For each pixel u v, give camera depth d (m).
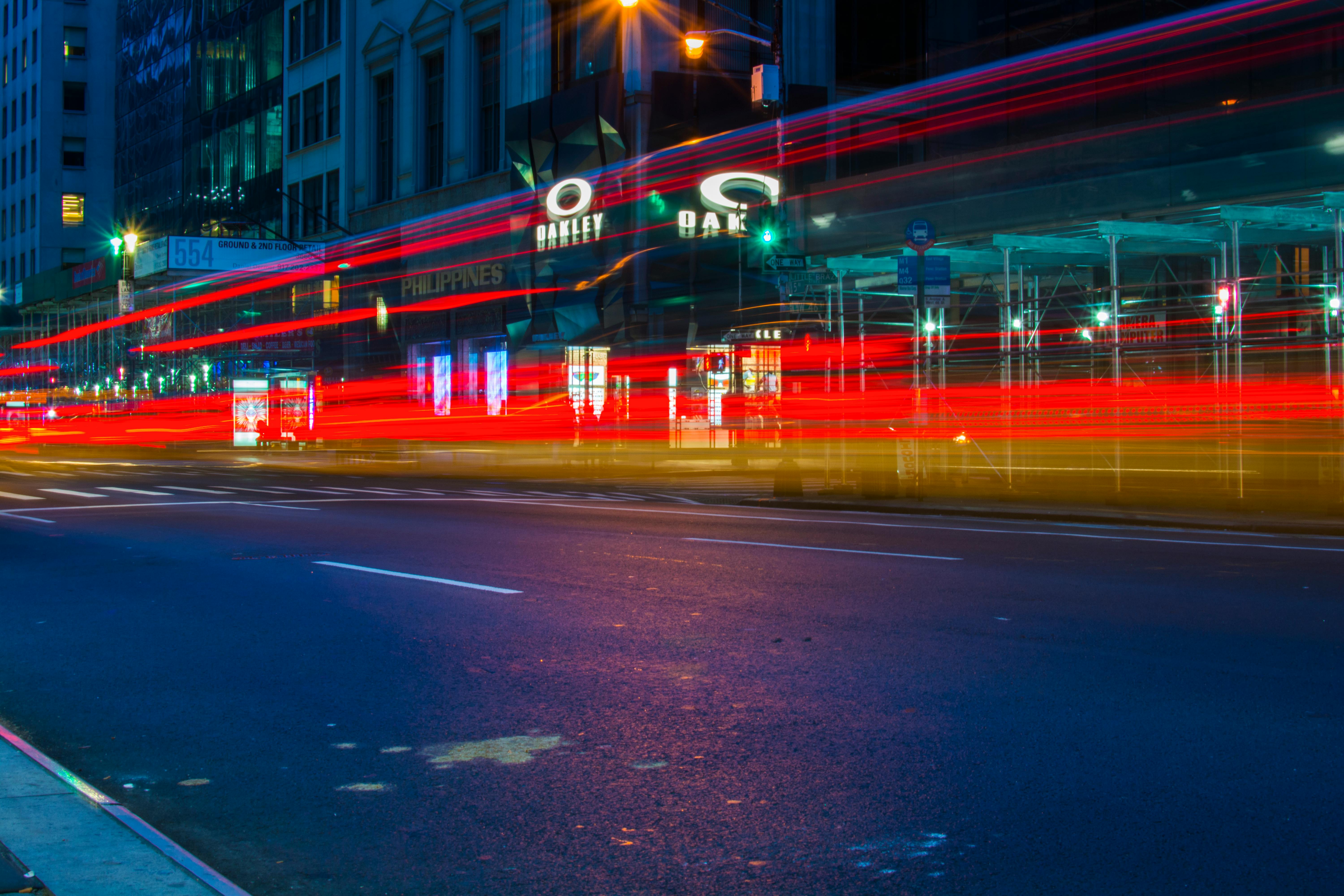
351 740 6.32
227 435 62.53
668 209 39.69
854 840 4.74
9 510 21.88
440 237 49.59
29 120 95.19
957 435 24.34
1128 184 24.56
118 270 68.00
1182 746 5.89
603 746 6.13
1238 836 4.68
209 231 72.25
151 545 15.73
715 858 4.59
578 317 41.72
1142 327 23.56
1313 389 20.81
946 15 39.78
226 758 6.04
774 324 35.56
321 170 59.56
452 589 11.50
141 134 83.94
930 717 6.52
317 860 4.66
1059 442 23.11
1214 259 23.41
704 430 40.28
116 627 9.74
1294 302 24.11
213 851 4.77
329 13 58.69
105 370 78.00
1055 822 4.87
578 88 41.06
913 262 22.73
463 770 5.77
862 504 21.27
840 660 8.01
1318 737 6.01
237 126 69.31
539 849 4.73
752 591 11.09
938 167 29.00
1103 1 36.06
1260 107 22.31
